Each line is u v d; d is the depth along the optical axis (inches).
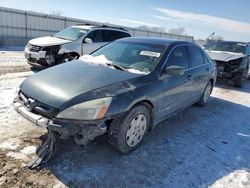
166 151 137.8
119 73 135.0
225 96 292.8
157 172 117.2
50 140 119.0
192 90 190.2
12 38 764.0
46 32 906.1
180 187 108.2
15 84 236.8
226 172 123.4
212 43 420.5
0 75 280.5
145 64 148.6
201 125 184.9
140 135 134.9
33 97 116.1
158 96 139.8
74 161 118.3
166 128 171.9
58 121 106.1
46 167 111.4
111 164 119.3
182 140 154.6
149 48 162.6
